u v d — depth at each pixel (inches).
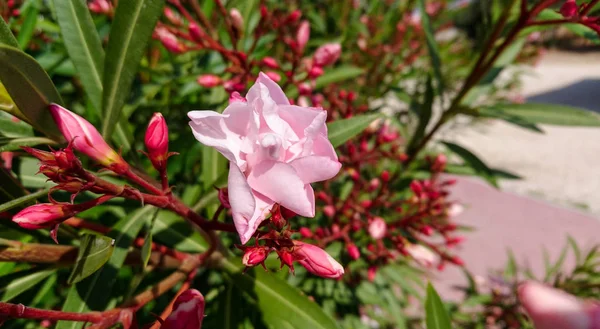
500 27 7.3
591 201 30.4
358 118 5.1
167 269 5.8
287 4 12.5
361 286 10.4
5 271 4.4
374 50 14.2
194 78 7.4
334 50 6.5
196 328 3.4
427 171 10.2
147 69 7.3
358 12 15.4
